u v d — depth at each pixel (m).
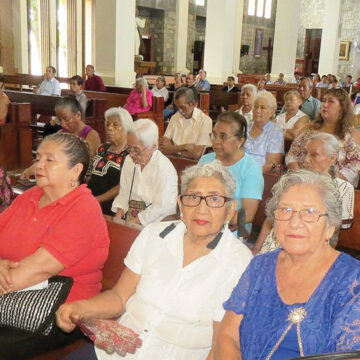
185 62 23.39
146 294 1.95
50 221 2.25
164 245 1.98
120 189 3.31
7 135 5.72
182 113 5.09
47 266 2.17
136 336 1.83
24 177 3.67
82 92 8.77
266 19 28.78
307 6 28.34
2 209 2.89
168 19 24.02
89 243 2.24
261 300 1.62
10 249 2.32
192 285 1.89
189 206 1.91
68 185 2.31
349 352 1.10
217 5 13.95
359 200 3.12
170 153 5.14
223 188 1.91
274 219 1.64
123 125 3.56
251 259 1.83
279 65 16.75
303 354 1.49
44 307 2.16
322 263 1.57
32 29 15.18
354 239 3.17
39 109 7.62
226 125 2.90
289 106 5.53
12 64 14.99
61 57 16.05
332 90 3.92
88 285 2.33
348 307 1.46
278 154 4.27
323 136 2.77
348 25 25.11
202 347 1.91
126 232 2.52
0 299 2.18
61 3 15.71
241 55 27.03
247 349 1.59
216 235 1.95
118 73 11.05
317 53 28.92
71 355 2.05
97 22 11.03
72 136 2.35
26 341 2.16
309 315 1.51
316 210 1.55
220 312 1.82
